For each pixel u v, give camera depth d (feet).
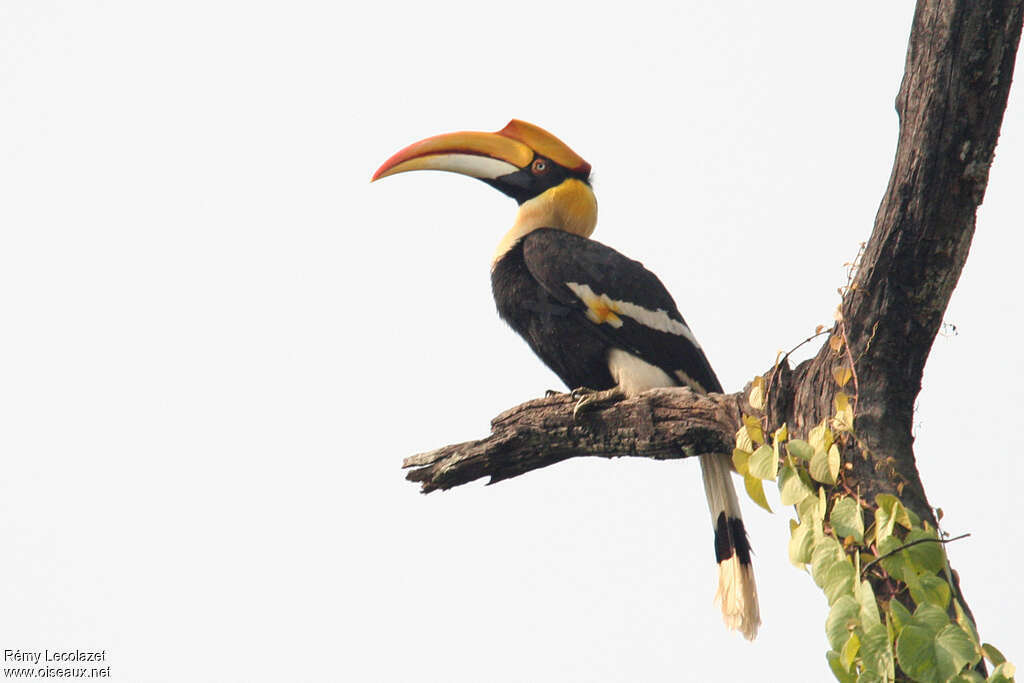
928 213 28.35
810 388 31.48
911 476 29.63
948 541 27.78
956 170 27.81
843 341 30.40
